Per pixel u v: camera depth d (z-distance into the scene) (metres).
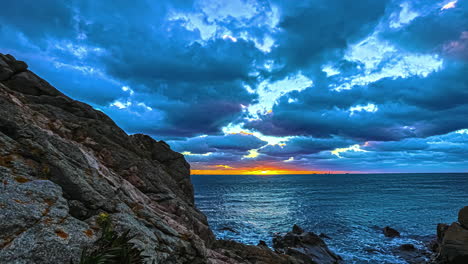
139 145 23.73
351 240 45.38
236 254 21.62
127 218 8.88
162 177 20.67
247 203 105.06
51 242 5.46
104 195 9.13
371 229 54.69
